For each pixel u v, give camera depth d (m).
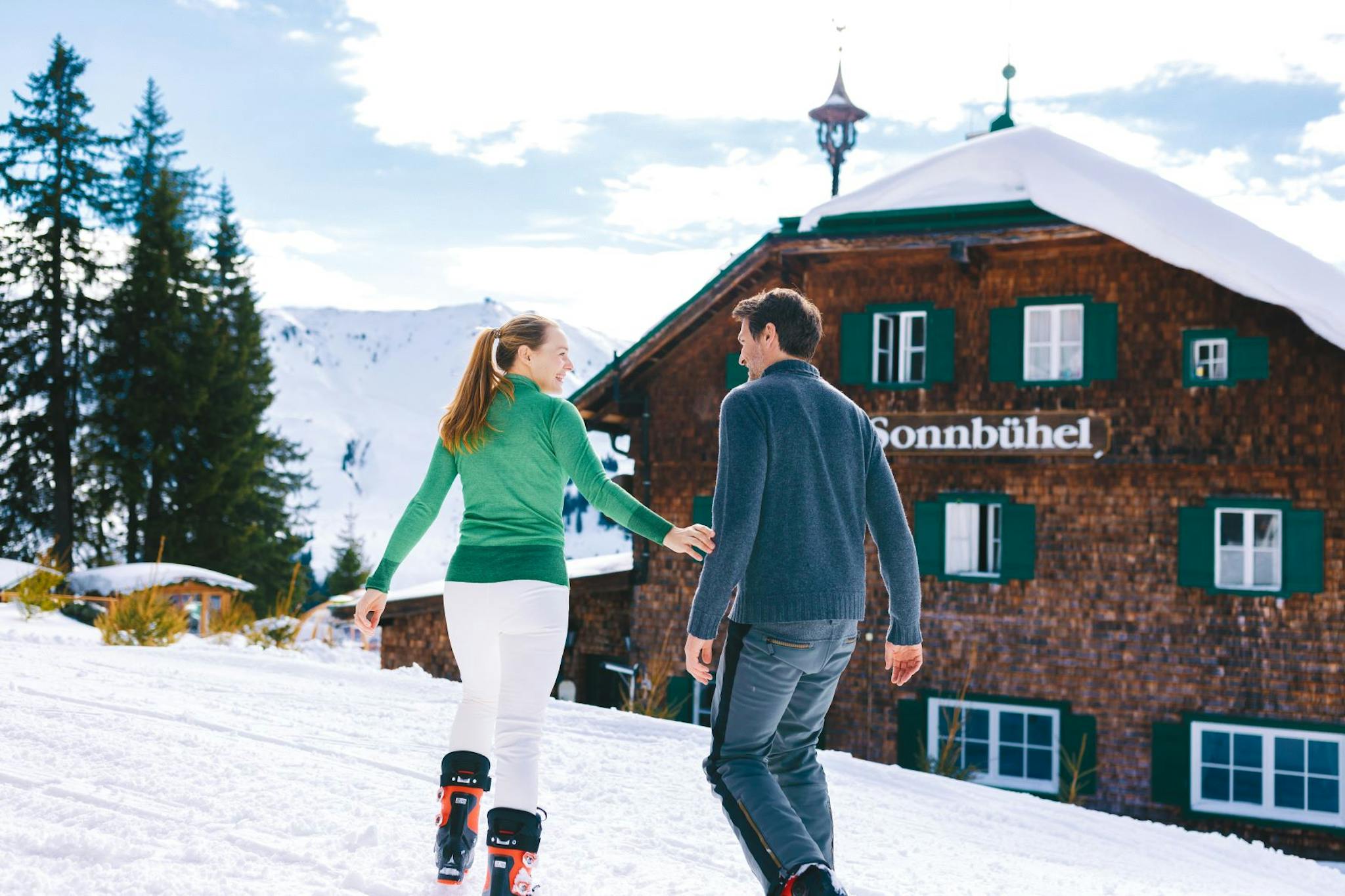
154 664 9.67
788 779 3.23
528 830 3.06
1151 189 16.95
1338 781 15.98
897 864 5.00
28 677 7.52
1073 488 17.27
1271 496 16.36
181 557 37.97
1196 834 7.82
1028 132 18.45
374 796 4.63
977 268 17.69
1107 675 16.97
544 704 3.22
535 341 3.39
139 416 37.66
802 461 3.06
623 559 22.30
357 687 9.47
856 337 18.28
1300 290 15.53
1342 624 16.03
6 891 2.91
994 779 17.39
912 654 3.20
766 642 3.01
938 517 17.78
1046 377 17.52
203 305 41.00
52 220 38.69
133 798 4.10
